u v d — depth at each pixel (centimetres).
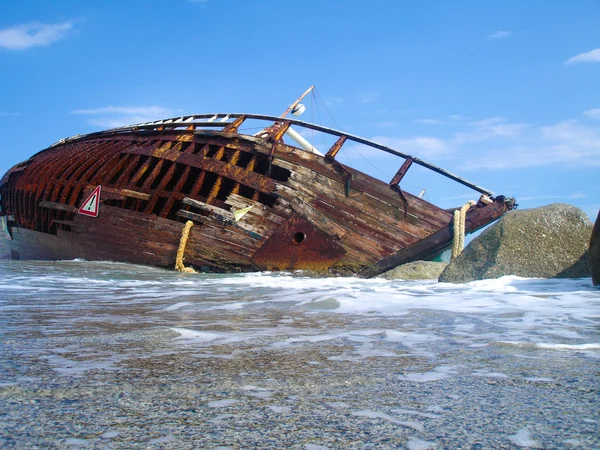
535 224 1052
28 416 163
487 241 1071
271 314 517
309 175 1786
